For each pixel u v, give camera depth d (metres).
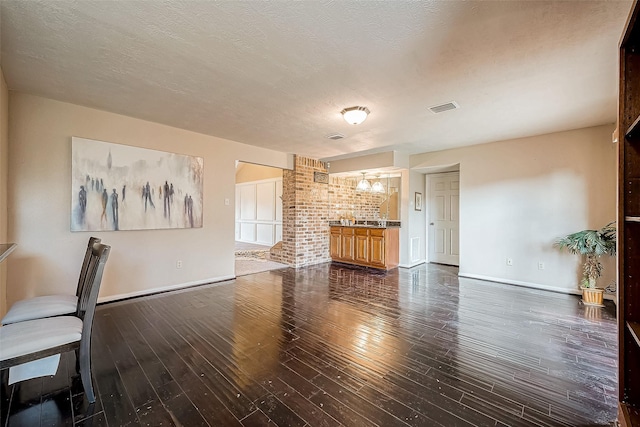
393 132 4.04
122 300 3.49
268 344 2.37
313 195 6.06
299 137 4.36
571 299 3.62
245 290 4.00
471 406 1.61
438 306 3.34
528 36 1.83
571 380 1.86
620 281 1.37
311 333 2.59
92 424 1.46
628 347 1.34
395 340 2.45
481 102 2.91
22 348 1.41
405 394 1.72
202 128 3.94
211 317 2.97
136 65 2.25
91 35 1.86
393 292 3.94
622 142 1.36
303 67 2.25
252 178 9.48
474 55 2.06
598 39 1.84
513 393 1.73
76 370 1.95
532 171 4.21
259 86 2.60
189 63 2.21
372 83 2.52
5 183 2.62
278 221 8.50
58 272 3.03
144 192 3.65
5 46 1.99
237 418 1.51
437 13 1.62
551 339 2.47
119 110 3.27
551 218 4.04
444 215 6.15
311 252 6.01
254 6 1.57
